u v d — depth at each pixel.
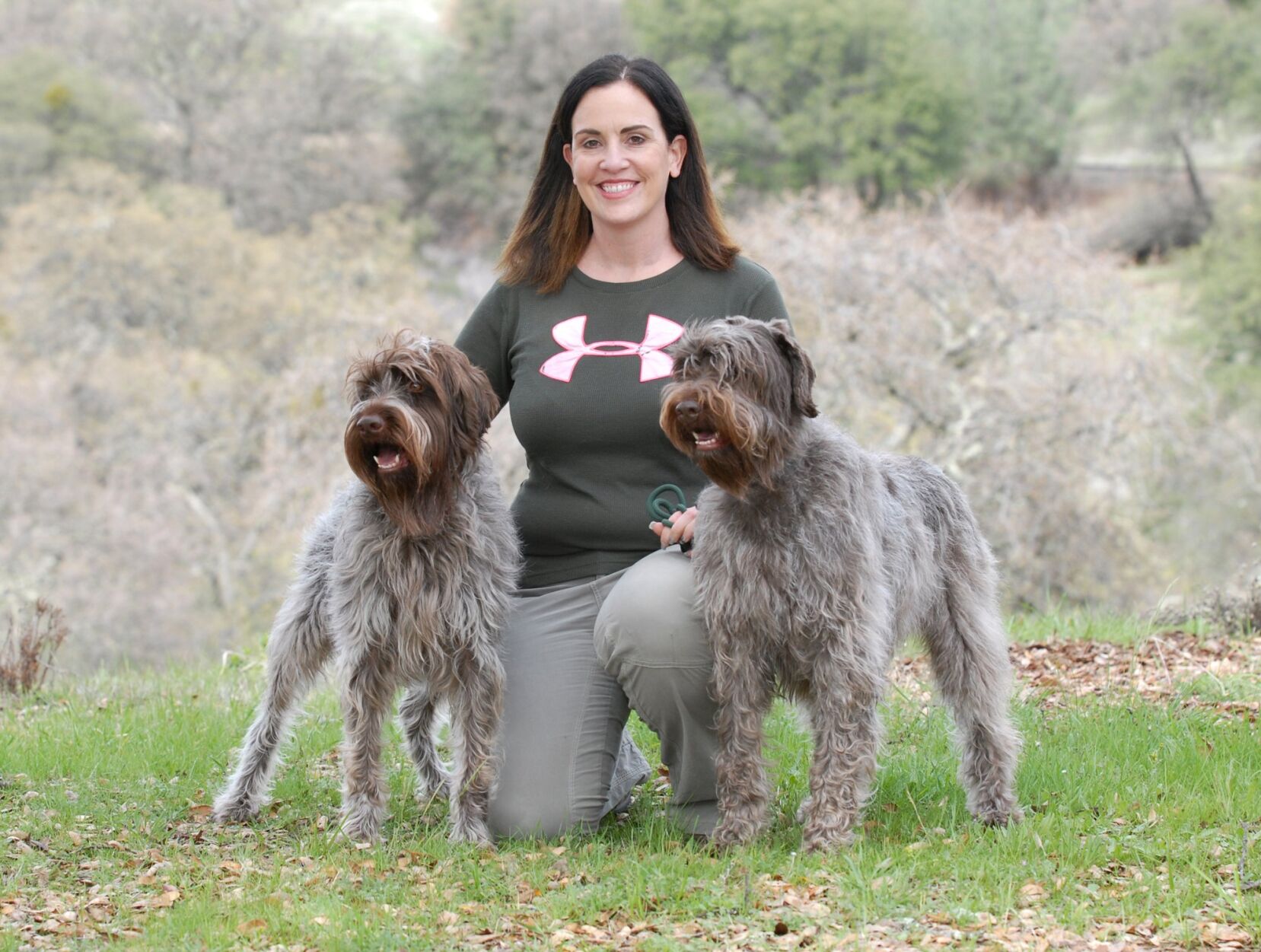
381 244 30.34
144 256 27.34
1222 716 6.14
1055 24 40.25
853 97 35.09
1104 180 38.78
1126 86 37.41
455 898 4.21
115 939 3.95
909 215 23.88
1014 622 8.94
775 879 4.21
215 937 3.90
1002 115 37.91
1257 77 35.28
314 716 6.95
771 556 4.42
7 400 24.00
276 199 34.91
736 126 34.69
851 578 4.41
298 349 24.06
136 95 37.00
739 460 4.28
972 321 20.27
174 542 22.25
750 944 3.76
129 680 8.52
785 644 4.50
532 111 37.78
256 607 21.39
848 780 4.44
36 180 33.12
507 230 37.44
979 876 4.19
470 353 5.36
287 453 21.66
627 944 3.82
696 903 4.02
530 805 4.84
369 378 4.72
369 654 4.81
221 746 6.25
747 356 4.35
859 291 19.95
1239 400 25.38
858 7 35.16
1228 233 29.16
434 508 4.66
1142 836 4.58
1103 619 8.92
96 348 26.86
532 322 5.24
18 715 7.35
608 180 5.03
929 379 19.03
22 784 5.63
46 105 35.09
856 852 4.38
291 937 3.93
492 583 4.82
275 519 21.59
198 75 37.66
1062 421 18.84
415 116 38.75
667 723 4.79
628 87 5.04
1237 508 20.25
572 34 37.59
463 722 4.85
